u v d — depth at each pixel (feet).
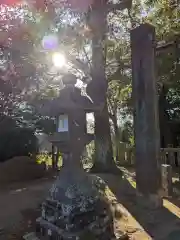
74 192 9.92
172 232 10.85
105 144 27.09
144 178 14.57
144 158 14.66
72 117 10.21
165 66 27.84
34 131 31.40
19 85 22.13
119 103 41.27
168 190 16.76
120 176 24.47
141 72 15.02
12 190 20.58
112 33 26.53
